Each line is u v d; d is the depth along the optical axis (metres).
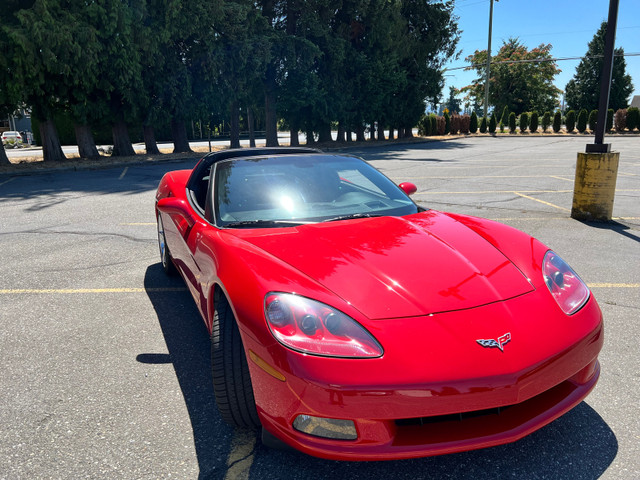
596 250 5.59
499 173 13.62
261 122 58.75
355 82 27.47
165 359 3.21
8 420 2.55
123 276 4.93
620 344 3.30
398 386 1.86
